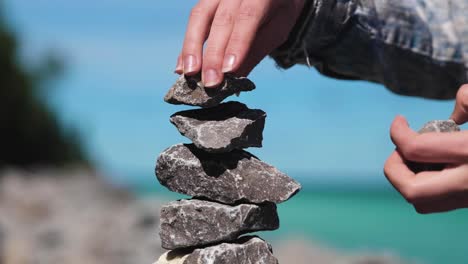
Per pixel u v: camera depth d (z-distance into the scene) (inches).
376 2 34.8
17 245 98.5
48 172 298.7
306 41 34.0
